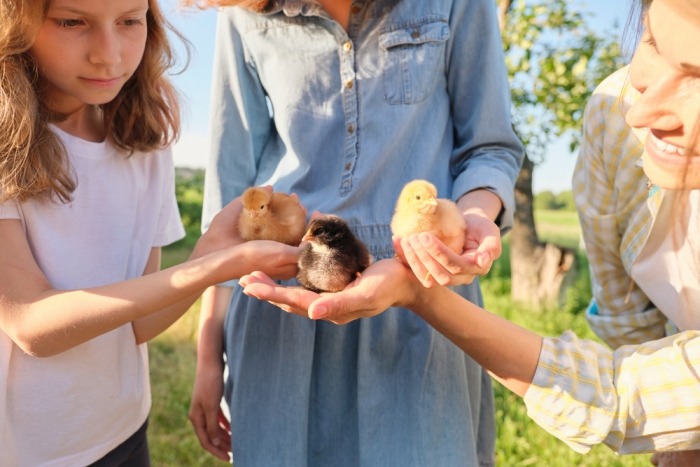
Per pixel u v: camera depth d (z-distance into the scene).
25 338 0.86
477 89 1.10
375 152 1.03
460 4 1.08
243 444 1.03
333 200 1.04
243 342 1.04
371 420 0.98
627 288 1.14
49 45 0.88
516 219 4.21
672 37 0.70
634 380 0.85
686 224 0.90
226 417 1.15
